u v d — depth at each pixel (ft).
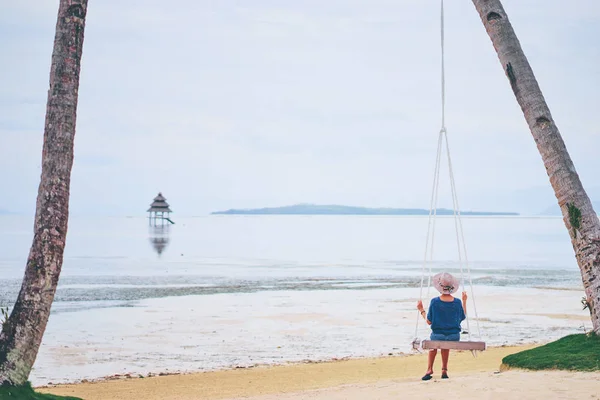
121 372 51.65
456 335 35.60
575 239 39.11
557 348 38.83
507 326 74.74
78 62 31.63
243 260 205.87
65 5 31.58
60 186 30.83
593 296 38.37
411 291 115.24
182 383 47.57
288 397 34.73
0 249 263.08
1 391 28.76
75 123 31.58
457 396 29.84
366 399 31.17
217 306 92.94
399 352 60.29
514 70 40.86
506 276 143.13
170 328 73.26
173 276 144.56
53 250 30.58
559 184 39.52
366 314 85.20
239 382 47.65
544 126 40.01
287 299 102.32
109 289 115.34
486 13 41.88
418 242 359.87
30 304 30.12
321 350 61.26
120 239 388.57
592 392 29.25
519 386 31.09
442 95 40.42
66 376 50.31
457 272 154.81
